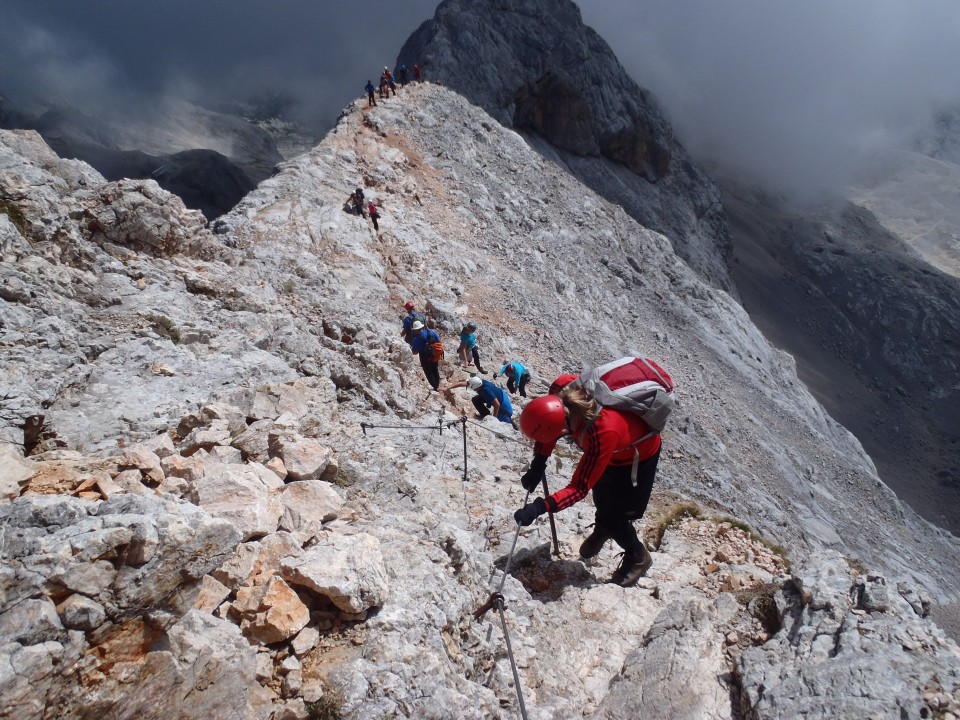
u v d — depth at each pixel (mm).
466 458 8289
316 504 4707
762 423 33094
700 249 83750
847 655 4035
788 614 4777
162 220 9422
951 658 3953
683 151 93875
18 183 7945
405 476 6633
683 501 10188
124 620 3152
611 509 5707
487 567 5496
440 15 62656
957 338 129375
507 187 33438
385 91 34906
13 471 3852
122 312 7160
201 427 5438
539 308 24969
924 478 98562
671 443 20109
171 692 3045
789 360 48500
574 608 5691
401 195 26750
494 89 61156
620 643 5250
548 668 4840
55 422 5078
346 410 9391
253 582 3648
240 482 4301
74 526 3250
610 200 69438
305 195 21234
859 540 29328
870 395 117500
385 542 4500
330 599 3670
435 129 33062
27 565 3010
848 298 137875
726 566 6699
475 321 21031
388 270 21219
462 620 4238
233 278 10039
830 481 34375
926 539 36500
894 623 4254
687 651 4656
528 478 5238
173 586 3324
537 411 4883
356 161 27312
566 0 70750
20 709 2717
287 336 9352
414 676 3439
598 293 31422
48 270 7121
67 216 8070
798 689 3941
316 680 3377
